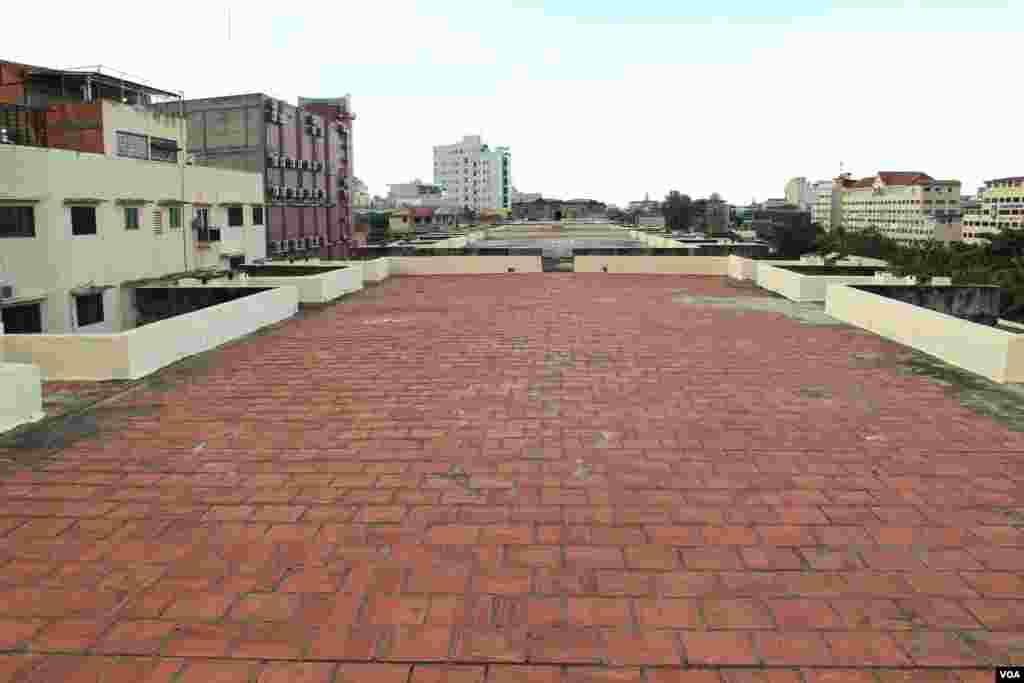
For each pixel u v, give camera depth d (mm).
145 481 6047
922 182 107938
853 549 4781
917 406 8086
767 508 5418
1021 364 9000
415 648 3777
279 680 3543
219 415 7934
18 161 21078
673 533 5027
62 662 3686
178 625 3992
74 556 4770
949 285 15281
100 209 24141
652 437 7062
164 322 10391
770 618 4020
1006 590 4277
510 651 3750
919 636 3838
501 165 147750
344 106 67125
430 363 10383
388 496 5699
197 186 30344
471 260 24359
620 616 4047
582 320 14109
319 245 55938
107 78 29812
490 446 6840
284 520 5289
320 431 7340
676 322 13867
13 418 7504
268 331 13180
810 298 16781
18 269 21359
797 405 8133
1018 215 86250
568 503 5535
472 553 4770
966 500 5543
